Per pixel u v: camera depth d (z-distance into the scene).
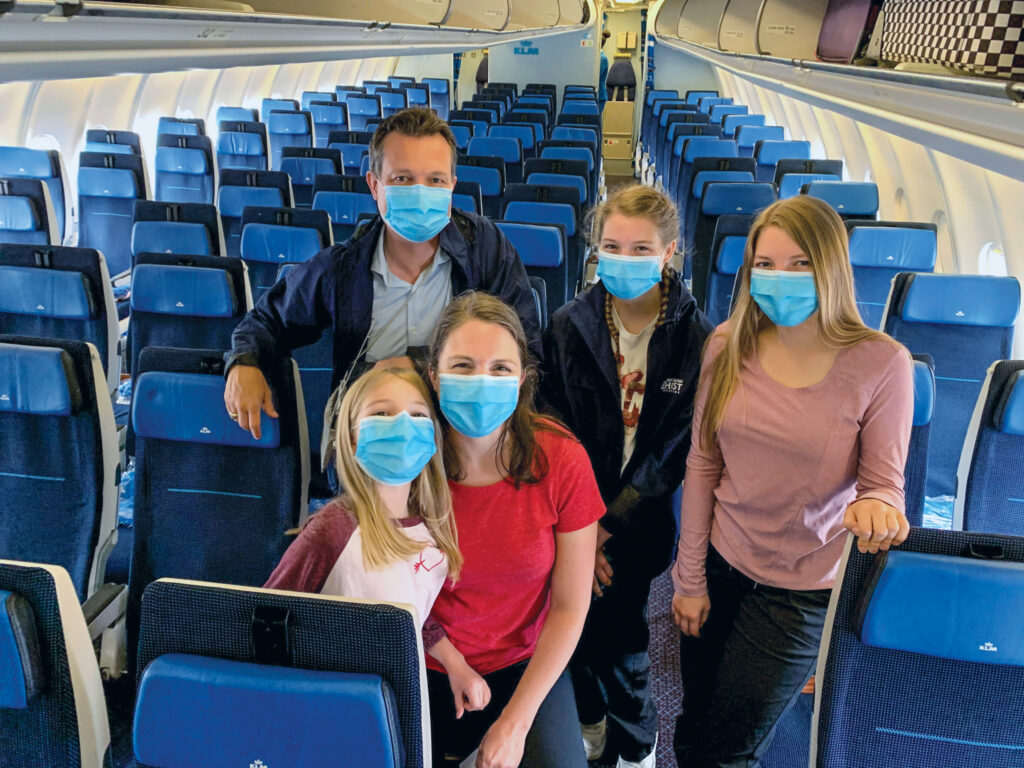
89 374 2.21
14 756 1.35
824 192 5.38
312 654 1.19
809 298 1.51
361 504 1.50
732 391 1.64
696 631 1.81
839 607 1.38
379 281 1.99
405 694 1.19
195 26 2.18
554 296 4.42
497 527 1.55
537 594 1.62
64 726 1.32
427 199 1.79
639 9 19.66
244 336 2.01
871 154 6.61
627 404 1.97
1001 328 3.12
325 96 12.53
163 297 3.38
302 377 3.49
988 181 4.09
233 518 2.22
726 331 1.67
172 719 1.19
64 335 3.52
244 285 3.50
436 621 1.61
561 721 1.59
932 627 1.27
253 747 1.18
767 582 1.67
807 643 1.65
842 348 1.54
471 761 1.54
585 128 9.39
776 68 4.39
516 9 12.59
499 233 2.11
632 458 1.96
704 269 5.51
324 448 1.98
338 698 1.13
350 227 5.70
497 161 6.92
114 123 8.34
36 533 2.32
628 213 1.76
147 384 2.12
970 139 1.95
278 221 4.46
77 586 2.32
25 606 1.24
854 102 3.09
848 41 4.33
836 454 1.55
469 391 1.46
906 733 1.41
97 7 1.69
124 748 2.27
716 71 16.28
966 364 3.18
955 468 3.26
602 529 1.94
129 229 6.48
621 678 2.08
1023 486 2.31
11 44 1.59
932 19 2.76
